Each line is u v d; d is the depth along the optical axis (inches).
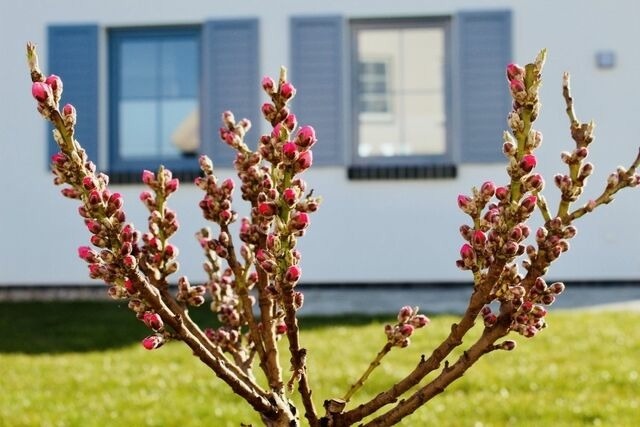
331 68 397.7
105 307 357.7
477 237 54.9
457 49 394.0
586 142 58.9
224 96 401.1
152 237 69.3
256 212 70.8
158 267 69.3
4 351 261.1
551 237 56.7
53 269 410.0
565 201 59.4
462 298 369.4
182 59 409.7
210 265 81.4
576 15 394.9
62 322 318.0
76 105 403.2
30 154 411.5
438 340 256.1
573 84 395.2
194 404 187.2
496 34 393.7
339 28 397.4
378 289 402.3
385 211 401.4
